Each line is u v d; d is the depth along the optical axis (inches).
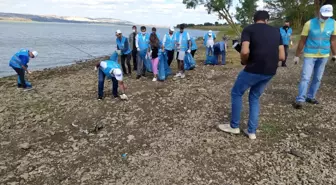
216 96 311.4
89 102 312.2
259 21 186.5
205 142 202.2
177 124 237.3
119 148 201.0
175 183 159.0
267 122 230.4
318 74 256.5
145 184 159.0
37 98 343.3
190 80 406.3
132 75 456.1
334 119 232.8
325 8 228.7
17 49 1210.6
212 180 160.9
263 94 304.8
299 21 1307.8
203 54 807.7
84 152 197.9
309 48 245.0
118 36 444.5
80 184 161.8
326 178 158.2
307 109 256.1
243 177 162.7
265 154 184.1
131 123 244.2
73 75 523.5
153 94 330.0
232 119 209.3
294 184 154.7
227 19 821.9
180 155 186.9
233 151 188.9
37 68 733.3
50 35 2652.6
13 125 253.8
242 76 191.9
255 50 182.4
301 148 189.9
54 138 223.9
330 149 187.2
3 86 431.2
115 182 162.1
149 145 202.7
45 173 174.1
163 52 407.2
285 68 466.3
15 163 187.2
